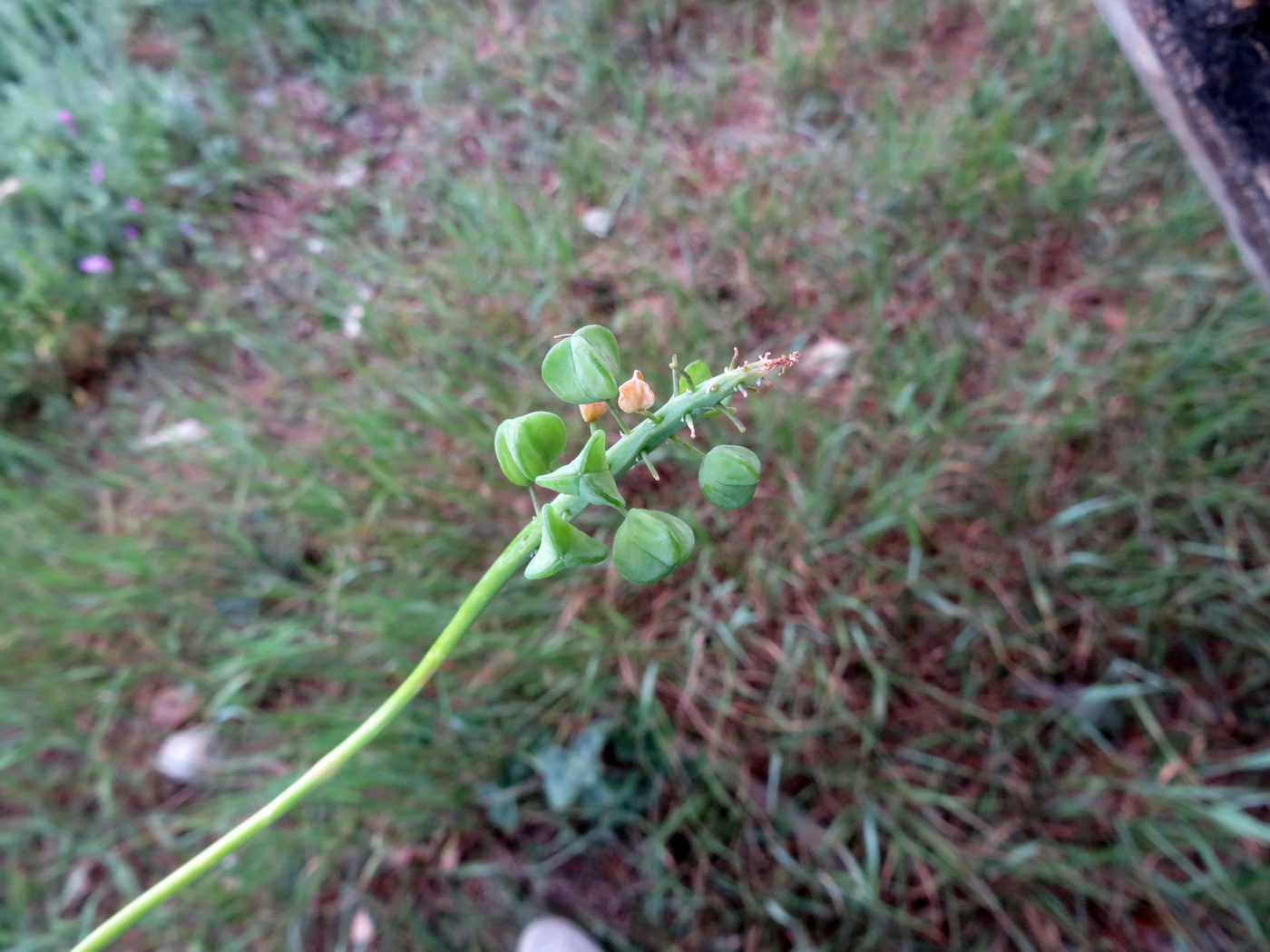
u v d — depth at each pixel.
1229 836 0.30
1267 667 0.32
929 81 0.46
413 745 0.32
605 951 0.30
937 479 0.35
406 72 0.49
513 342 0.39
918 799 0.30
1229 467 0.34
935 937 0.29
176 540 0.37
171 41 0.51
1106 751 0.31
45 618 0.35
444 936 0.31
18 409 0.40
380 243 0.44
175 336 0.42
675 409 0.11
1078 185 0.40
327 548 0.36
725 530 0.35
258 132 0.47
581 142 0.44
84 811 0.33
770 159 0.44
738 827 0.31
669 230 0.42
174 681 0.35
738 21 0.50
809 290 0.39
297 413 0.39
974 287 0.40
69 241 0.42
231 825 0.31
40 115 0.44
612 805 0.31
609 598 0.34
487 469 0.36
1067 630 0.33
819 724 0.31
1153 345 0.36
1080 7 0.46
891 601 0.33
